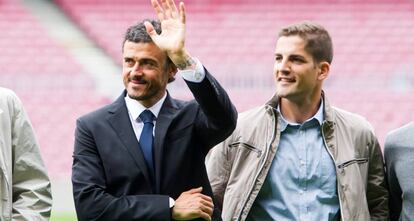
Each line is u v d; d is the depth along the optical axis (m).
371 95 30.97
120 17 33.34
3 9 33.16
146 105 7.00
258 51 32.12
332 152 7.54
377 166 7.87
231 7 33.47
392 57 32.06
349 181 7.48
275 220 7.44
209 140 6.93
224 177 7.74
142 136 6.95
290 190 7.48
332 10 33.38
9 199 6.97
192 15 33.25
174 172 6.87
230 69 31.42
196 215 6.68
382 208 7.92
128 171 6.80
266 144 7.55
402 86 31.39
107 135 6.90
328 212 7.41
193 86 6.60
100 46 32.41
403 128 7.83
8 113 7.11
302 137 7.61
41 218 7.11
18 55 31.92
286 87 7.49
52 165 28.45
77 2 33.56
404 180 7.66
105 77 31.50
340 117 7.75
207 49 32.22
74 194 6.81
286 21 33.19
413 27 32.88
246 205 7.45
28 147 7.18
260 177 7.48
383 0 33.50
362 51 32.22
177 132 6.95
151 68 6.80
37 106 30.34
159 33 6.89
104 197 6.71
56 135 29.42
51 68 31.55
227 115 6.70
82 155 6.90
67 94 30.84
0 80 31.20
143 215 6.62
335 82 31.36
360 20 33.12
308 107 7.66
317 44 7.49
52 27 32.81
